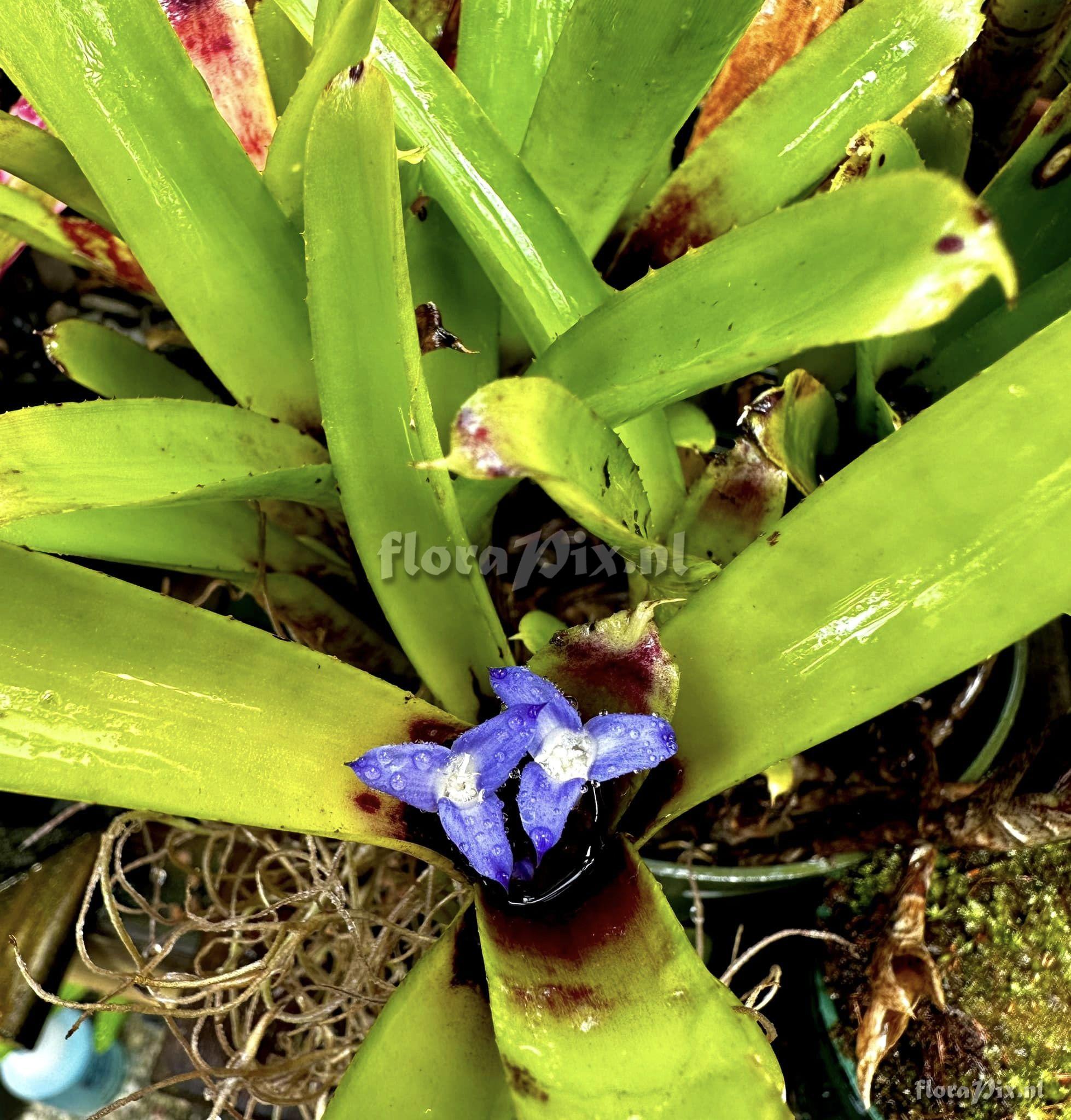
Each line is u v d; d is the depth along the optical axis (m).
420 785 0.14
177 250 0.18
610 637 0.15
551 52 0.21
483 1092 0.15
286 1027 0.26
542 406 0.12
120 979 0.23
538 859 0.14
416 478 0.17
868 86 0.20
